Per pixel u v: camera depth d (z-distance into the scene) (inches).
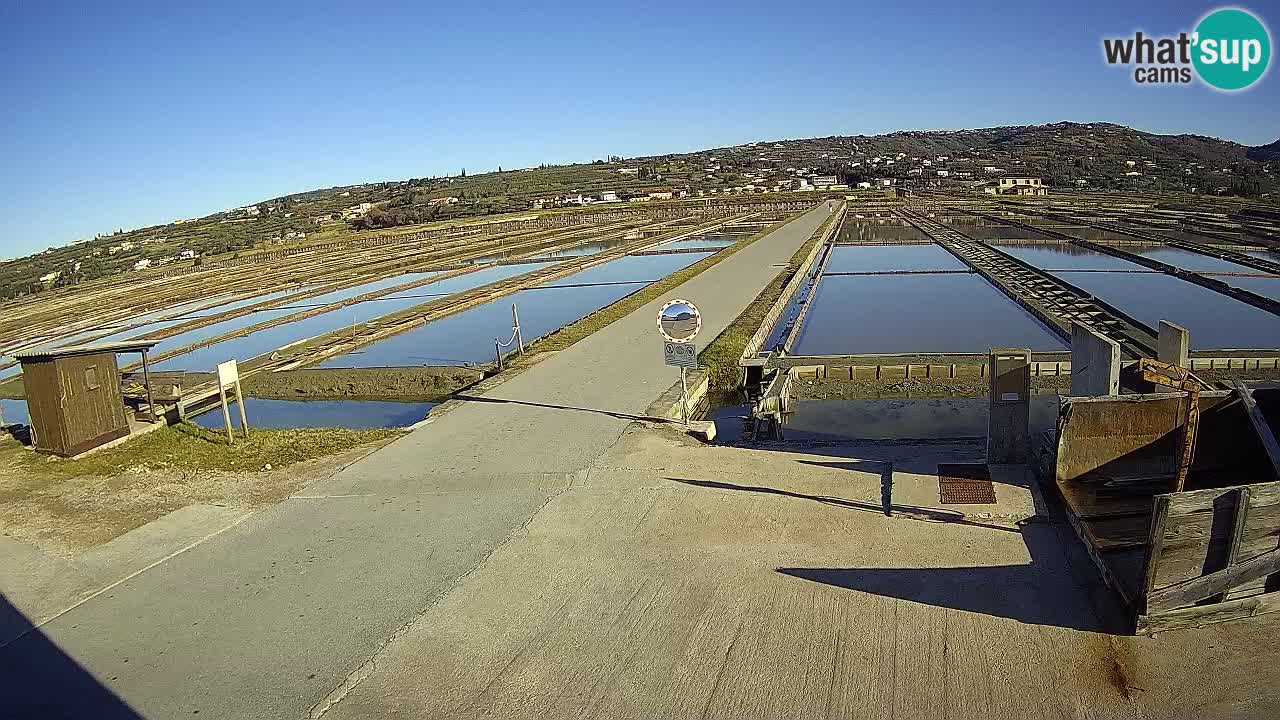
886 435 524.4
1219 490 202.1
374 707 202.1
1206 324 871.1
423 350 900.0
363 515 327.3
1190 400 263.3
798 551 269.7
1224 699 186.7
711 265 1298.0
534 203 4815.5
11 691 217.9
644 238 2310.5
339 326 1117.7
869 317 990.4
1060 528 269.7
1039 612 224.4
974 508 287.6
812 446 389.1
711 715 190.9
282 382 743.7
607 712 193.8
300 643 232.8
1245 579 210.5
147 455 434.0
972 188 5088.6
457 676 211.9
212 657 228.8
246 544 306.0
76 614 258.8
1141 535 245.0
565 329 772.6
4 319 1635.1
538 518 311.6
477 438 422.9
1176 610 210.1
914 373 637.9
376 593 259.1
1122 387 419.2
